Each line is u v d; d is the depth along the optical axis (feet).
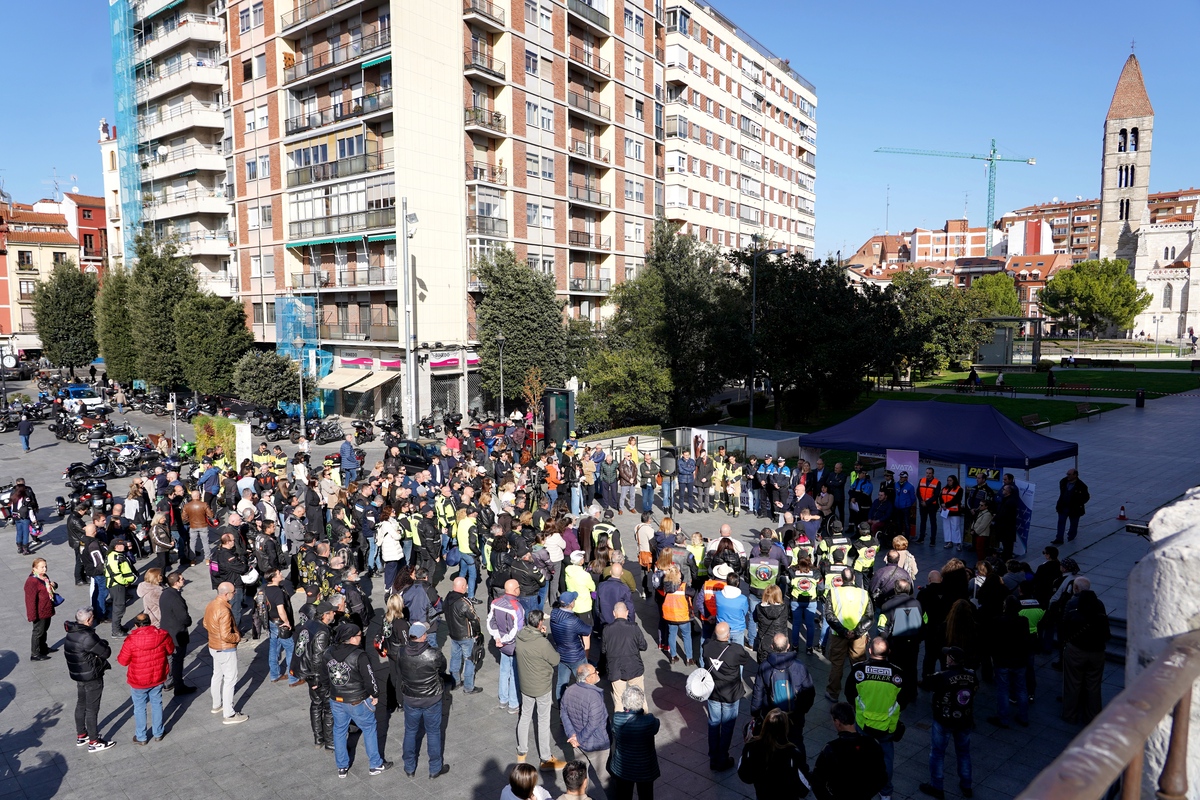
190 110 171.53
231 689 32.71
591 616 36.50
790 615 38.52
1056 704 32.94
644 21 183.11
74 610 47.29
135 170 195.11
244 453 83.61
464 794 27.30
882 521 55.83
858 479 59.47
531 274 135.33
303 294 154.61
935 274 463.83
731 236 224.12
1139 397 141.18
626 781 23.90
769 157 246.68
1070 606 31.40
